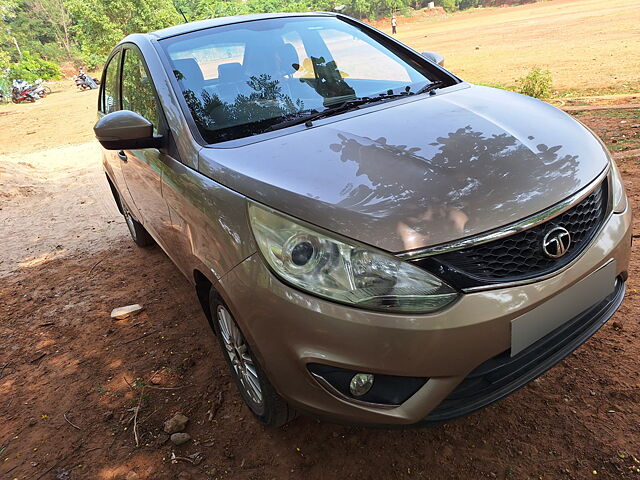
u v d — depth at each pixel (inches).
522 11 1702.8
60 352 126.3
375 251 64.9
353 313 64.9
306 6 2313.0
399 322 64.0
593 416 84.7
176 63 108.0
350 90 110.4
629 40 609.0
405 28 1939.0
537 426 84.7
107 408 103.5
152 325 132.0
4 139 562.9
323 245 66.7
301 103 104.5
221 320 92.6
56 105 885.8
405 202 68.0
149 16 1227.2
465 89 109.6
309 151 82.6
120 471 87.4
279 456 86.5
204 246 84.3
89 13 1190.3
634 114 263.3
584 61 503.8
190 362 113.6
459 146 79.0
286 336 69.3
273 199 72.2
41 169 363.3
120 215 229.5
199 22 125.3
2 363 125.3
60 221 234.7
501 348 67.0
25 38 2481.5
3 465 92.4
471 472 78.8
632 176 176.1
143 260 175.0
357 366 66.1
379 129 88.0
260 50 114.3
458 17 2110.0
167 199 102.3
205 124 97.0
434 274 64.2
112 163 163.2
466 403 70.9
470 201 67.8
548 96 362.6
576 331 78.1
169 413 99.7
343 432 89.8
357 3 2342.5
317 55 118.5
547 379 93.7
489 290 65.4
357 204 68.4
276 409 82.7
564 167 75.2
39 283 168.7
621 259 79.0
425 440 85.7
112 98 159.2
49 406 106.9
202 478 83.9
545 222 69.2
